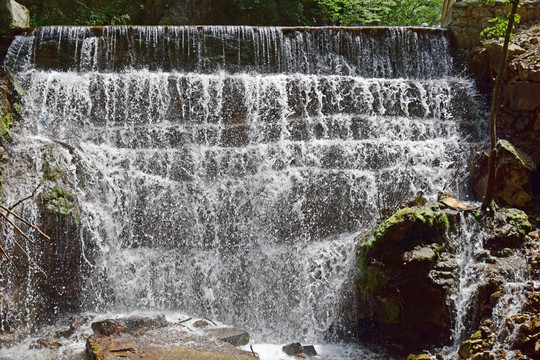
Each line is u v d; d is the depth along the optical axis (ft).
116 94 28.76
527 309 18.71
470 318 20.17
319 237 26.73
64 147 25.79
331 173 27.25
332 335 23.72
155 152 27.35
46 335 21.75
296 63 32.83
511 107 28.19
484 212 23.00
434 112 30.37
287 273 25.29
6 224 22.35
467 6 33.19
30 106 27.68
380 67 33.17
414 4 54.08
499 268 20.66
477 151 28.48
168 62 31.94
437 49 33.35
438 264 20.93
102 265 24.86
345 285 23.81
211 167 27.50
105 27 31.65
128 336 20.84
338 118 29.17
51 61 31.14
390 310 21.06
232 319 25.08
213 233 26.45
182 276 25.49
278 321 24.81
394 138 29.30
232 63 32.40
